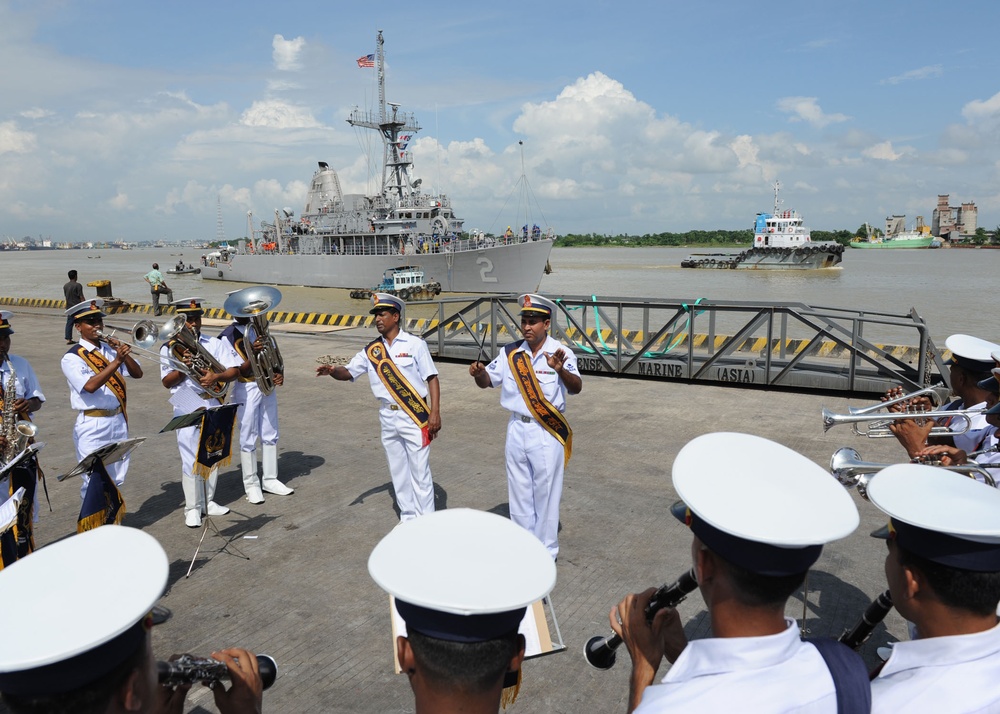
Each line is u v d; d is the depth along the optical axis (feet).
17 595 4.60
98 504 15.89
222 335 22.09
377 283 147.33
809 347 35.96
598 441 28.09
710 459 6.00
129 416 33.53
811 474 5.88
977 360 12.98
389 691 12.76
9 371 18.22
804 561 5.34
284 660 13.70
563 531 19.61
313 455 27.04
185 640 14.40
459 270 141.49
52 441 29.27
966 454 11.53
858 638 9.64
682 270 253.44
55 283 194.90
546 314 17.07
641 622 6.97
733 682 5.26
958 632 5.84
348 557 18.25
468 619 4.90
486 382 17.93
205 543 19.19
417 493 19.60
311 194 173.47
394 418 19.35
